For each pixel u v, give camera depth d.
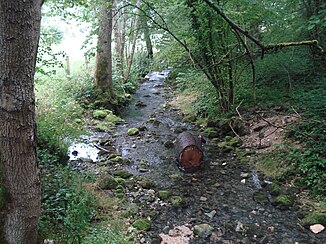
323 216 3.82
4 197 2.37
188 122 8.06
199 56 7.46
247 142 6.25
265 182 4.83
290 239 3.55
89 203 3.97
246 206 4.27
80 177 4.65
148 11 7.74
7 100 2.21
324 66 7.46
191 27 6.90
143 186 4.78
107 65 9.55
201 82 9.19
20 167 2.35
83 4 5.90
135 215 4.00
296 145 5.33
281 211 4.11
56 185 4.04
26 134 2.32
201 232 3.65
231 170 5.39
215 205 4.31
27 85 2.26
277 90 7.43
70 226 3.18
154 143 6.76
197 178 5.14
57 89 9.26
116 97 9.63
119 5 10.89
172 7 6.80
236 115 7.20
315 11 6.74
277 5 6.97
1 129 2.27
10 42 2.12
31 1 2.16
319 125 5.29
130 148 6.49
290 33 7.38
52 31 8.65
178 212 4.13
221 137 6.85
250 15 6.38
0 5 2.06
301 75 7.63
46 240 2.88
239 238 3.59
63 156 5.54
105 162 5.71
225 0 6.01
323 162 4.62
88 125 7.86
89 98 9.34
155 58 15.23
